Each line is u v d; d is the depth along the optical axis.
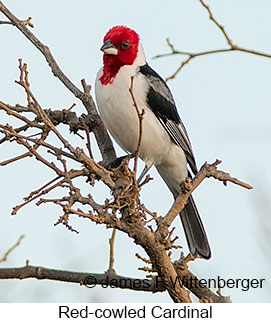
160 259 8.06
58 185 7.66
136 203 8.06
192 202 11.47
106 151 11.12
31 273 9.00
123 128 11.48
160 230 8.02
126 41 11.48
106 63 11.52
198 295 9.07
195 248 11.09
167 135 11.95
